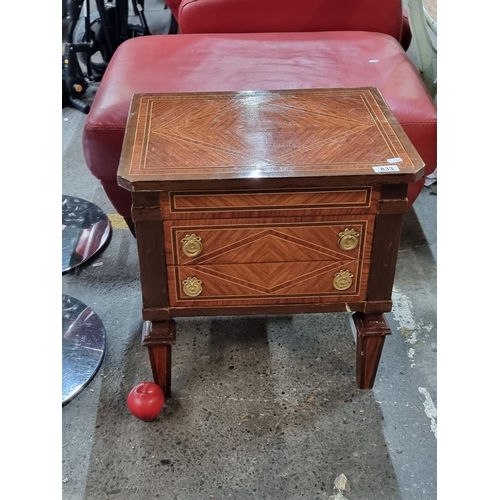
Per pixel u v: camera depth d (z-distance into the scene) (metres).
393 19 1.85
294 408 1.25
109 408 1.26
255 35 1.75
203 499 1.09
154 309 1.12
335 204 1.01
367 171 0.98
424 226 1.80
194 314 1.14
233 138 1.09
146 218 1.01
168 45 1.67
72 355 1.36
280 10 1.83
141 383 1.22
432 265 1.66
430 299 1.54
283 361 1.36
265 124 1.14
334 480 1.12
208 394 1.29
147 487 1.11
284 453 1.17
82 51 2.40
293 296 1.12
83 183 2.00
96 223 1.79
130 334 1.44
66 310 1.48
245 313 1.14
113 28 2.53
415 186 1.49
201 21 1.86
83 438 1.20
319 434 1.20
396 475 1.13
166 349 1.18
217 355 1.38
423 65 1.81
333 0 1.81
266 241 1.05
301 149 1.05
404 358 1.38
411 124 1.38
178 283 1.09
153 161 1.01
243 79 1.48
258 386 1.30
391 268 1.09
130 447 1.18
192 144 1.07
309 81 1.47
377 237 1.05
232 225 1.03
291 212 1.02
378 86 1.45
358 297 1.13
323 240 1.05
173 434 1.20
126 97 1.41
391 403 1.27
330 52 1.62
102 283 1.60
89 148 1.39
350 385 1.31
